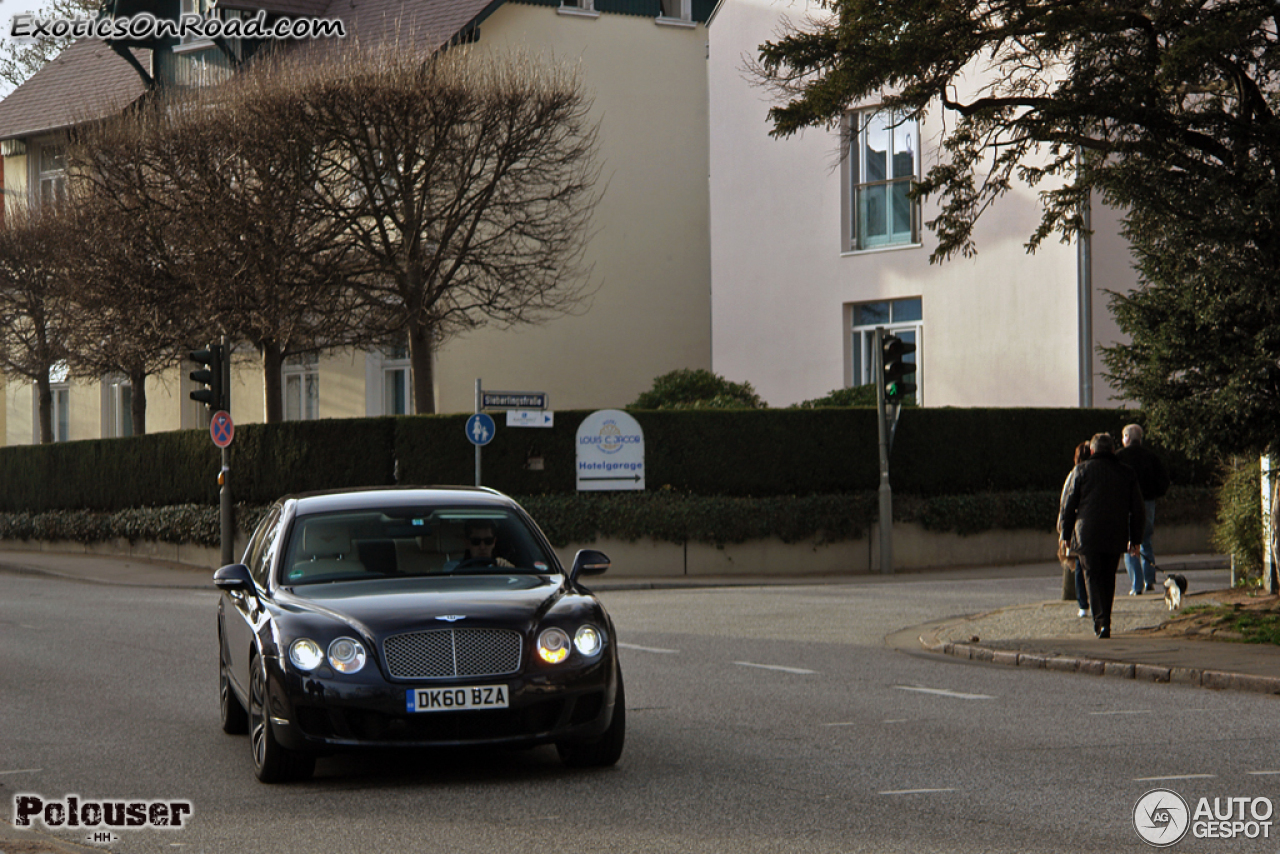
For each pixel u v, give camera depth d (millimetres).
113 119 40750
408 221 36969
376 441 35812
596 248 49375
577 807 9797
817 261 41344
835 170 40781
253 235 36000
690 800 9953
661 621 23047
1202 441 19078
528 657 10492
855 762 11273
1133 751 11648
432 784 10758
